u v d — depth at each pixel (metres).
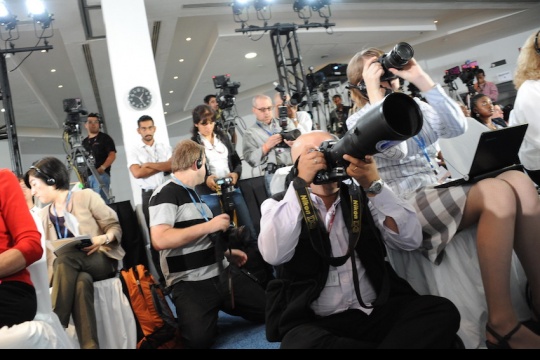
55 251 2.21
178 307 2.30
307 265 1.31
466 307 1.53
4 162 9.92
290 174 1.43
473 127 1.79
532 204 1.48
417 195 1.59
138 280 2.33
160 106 4.72
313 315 1.30
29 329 1.36
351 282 1.33
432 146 1.89
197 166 2.44
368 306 1.26
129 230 3.54
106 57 7.28
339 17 8.05
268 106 3.77
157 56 7.81
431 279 1.58
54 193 2.51
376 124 0.98
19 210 1.50
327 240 1.31
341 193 1.38
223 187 2.55
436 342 1.13
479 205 1.44
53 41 6.57
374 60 1.57
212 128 3.47
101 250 2.42
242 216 3.11
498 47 9.84
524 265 1.53
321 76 6.19
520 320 1.65
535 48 2.03
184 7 6.30
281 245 1.27
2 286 1.40
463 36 9.60
